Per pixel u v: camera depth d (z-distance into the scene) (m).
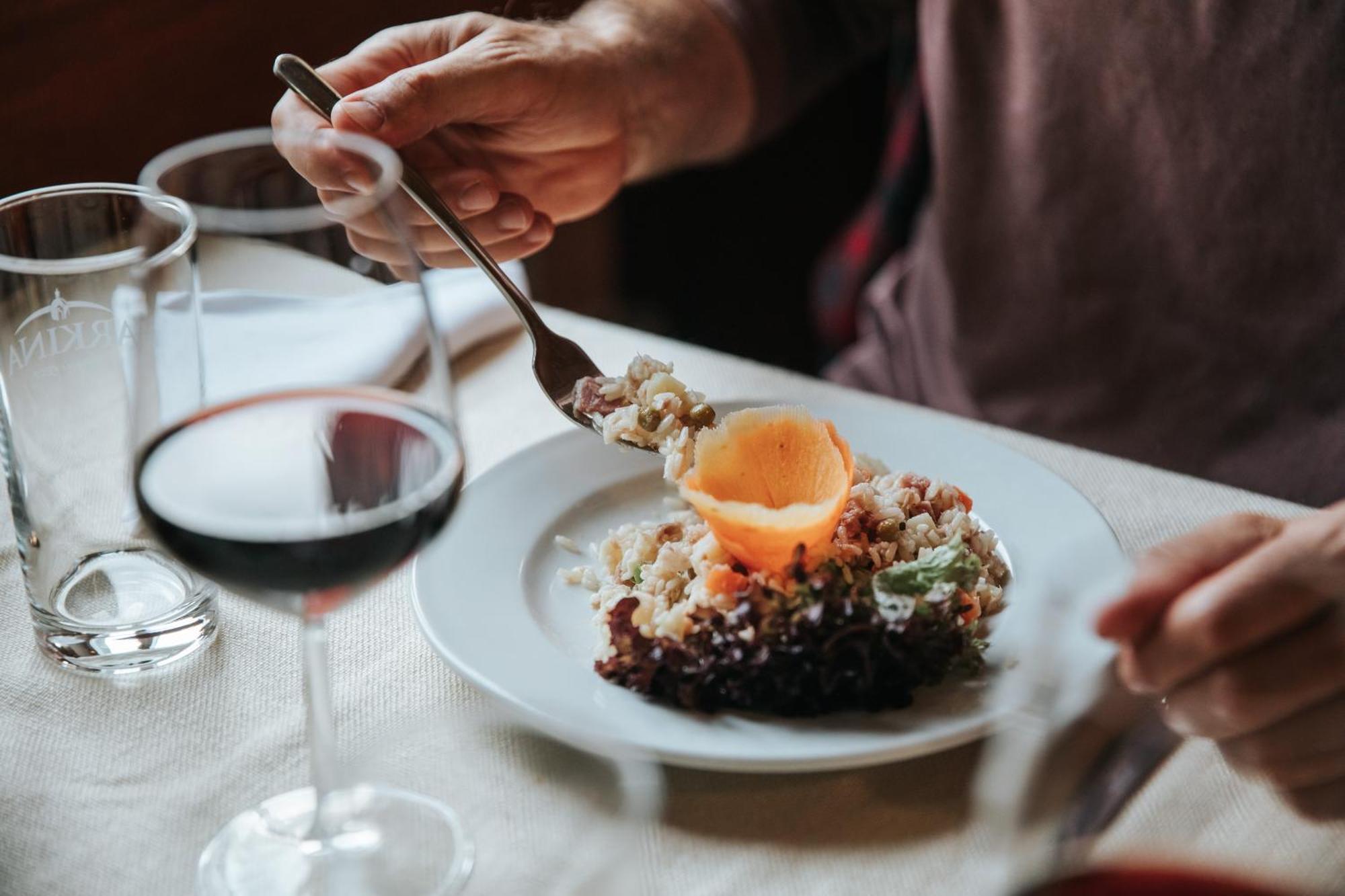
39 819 0.61
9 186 1.74
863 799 0.62
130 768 0.65
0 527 0.85
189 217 0.65
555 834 0.52
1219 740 0.44
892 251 1.95
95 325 0.70
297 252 0.57
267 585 0.53
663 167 1.37
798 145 2.52
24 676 0.71
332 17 1.82
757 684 0.64
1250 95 1.27
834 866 0.58
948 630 0.66
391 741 0.59
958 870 0.49
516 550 0.82
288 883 0.54
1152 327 1.40
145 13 1.83
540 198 1.18
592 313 2.53
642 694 0.66
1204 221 1.33
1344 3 1.20
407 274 0.56
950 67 1.44
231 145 0.77
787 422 0.78
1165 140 1.33
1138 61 1.32
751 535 0.69
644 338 1.09
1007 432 0.98
